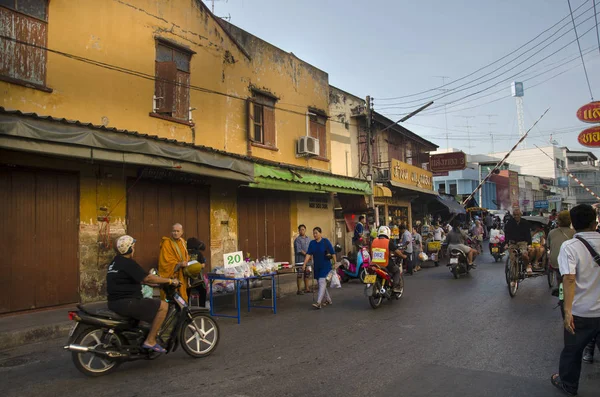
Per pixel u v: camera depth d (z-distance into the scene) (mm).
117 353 5418
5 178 8125
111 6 10023
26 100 8422
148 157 8812
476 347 6398
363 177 21094
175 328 6012
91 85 9531
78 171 9211
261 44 14930
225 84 13195
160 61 11156
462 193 41562
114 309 5516
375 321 8367
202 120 12266
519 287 12008
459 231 14805
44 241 8617
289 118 16203
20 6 8461
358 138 21438
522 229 10969
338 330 7734
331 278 11695
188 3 11953
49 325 7473
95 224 9461
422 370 5445
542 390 4738
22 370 5832
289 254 15703
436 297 10797
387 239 10094
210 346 6383
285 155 15875
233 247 13219
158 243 10859
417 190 24125
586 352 5762
